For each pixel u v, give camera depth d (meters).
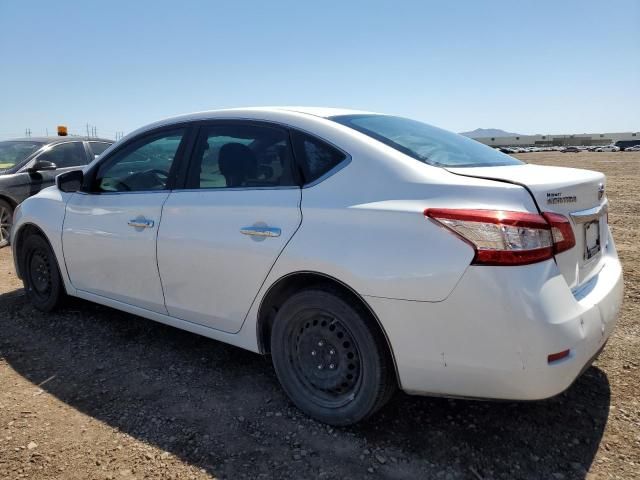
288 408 2.79
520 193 2.13
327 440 2.50
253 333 2.81
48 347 3.62
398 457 2.36
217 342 3.70
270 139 2.86
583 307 2.21
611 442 2.44
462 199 2.18
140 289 3.36
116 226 3.42
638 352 3.33
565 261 2.22
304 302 2.57
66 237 3.81
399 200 2.31
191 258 2.97
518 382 2.07
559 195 2.24
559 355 2.07
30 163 7.11
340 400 2.57
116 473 2.28
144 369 3.28
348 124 2.78
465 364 2.14
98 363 3.37
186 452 2.42
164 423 2.66
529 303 2.02
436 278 2.13
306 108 3.04
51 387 3.05
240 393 2.96
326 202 2.49
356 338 2.43
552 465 2.29
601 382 2.98
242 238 2.73
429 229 2.18
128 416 2.73
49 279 4.17
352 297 2.43
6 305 4.48
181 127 3.29
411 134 2.92
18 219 4.27
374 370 2.39
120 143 3.63
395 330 2.26
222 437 2.53
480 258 2.06
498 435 2.51
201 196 3.00
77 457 2.38
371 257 2.29
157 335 3.83
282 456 2.38
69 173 3.79
